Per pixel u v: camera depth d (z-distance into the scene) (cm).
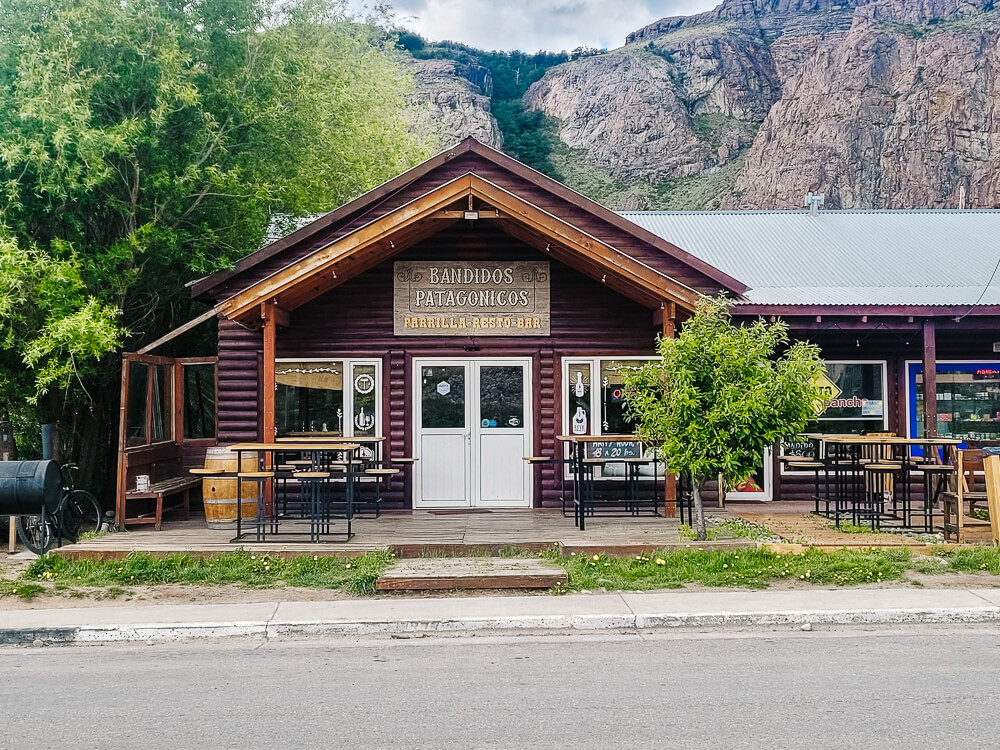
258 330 1392
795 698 606
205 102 1496
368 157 2430
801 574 981
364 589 948
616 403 1405
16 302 1258
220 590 961
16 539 1234
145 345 1623
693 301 1180
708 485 1484
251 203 1518
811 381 1063
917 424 1520
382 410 1397
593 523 1224
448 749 518
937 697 605
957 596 902
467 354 1401
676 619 835
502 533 1145
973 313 1370
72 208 1414
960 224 1938
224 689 650
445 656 739
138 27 1376
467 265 1400
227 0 1520
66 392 1445
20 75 1309
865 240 1831
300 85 1672
